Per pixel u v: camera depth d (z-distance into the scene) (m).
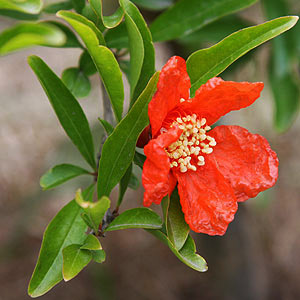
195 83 0.29
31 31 0.25
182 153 0.29
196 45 0.40
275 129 0.40
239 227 0.56
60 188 0.60
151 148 0.27
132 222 0.28
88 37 0.27
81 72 0.32
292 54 0.38
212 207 0.29
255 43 0.29
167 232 0.28
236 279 0.58
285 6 0.37
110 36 0.31
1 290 0.68
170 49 0.41
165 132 0.28
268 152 0.30
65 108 0.30
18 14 0.32
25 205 0.65
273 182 0.29
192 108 0.29
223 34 0.37
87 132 0.31
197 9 0.33
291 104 0.39
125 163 0.28
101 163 0.28
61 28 0.31
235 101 0.29
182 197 0.29
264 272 0.60
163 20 0.33
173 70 0.28
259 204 0.55
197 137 0.30
